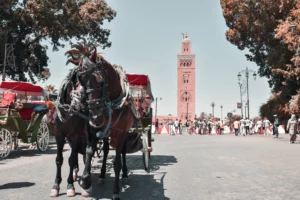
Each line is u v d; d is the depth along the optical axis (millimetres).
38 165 11570
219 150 17875
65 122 6973
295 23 33562
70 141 7574
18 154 15016
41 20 32656
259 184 8508
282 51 38594
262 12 39969
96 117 6160
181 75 142125
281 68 38875
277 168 11219
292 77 37781
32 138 14453
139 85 11789
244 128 39250
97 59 6500
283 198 7082
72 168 7094
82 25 37344
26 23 33469
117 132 6848
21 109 15477
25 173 9883
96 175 9422
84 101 6438
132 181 8820
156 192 7547
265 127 41688
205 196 7215
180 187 8094
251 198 7070
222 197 7133
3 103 13805
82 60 6336
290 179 9211
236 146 20828
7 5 30297
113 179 8883
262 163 12477
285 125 46938
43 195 7082
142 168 11055
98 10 39250
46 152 15930
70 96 6777
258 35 42125
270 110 45875
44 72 41906
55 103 7316
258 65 47062
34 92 16859
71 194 6980
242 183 8625
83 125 6961
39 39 38344
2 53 31516
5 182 8500
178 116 141250
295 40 32938
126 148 9633
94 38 41688
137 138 9703
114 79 6805
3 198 6828
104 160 8484
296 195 7340
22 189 7672
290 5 37812
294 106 35438
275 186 8273
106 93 6426
